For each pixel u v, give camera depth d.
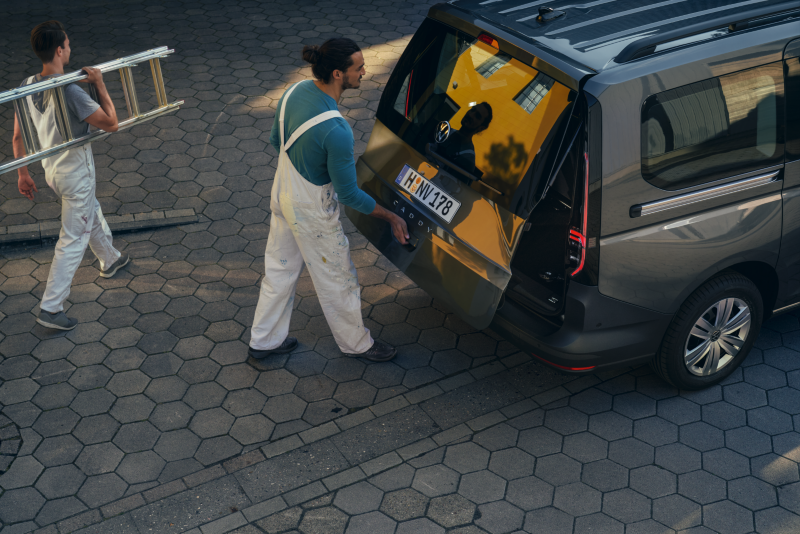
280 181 3.79
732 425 4.02
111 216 5.82
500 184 3.62
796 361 4.46
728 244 3.77
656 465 3.77
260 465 3.76
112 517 3.46
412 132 4.20
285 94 3.67
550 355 3.70
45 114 4.10
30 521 3.43
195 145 6.93
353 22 9.85
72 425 3.97
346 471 3.73
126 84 4.46
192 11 10.10
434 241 3.95
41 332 4.63
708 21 3.65
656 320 3.78
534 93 3.51
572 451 3.86
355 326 4.27
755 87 3.65
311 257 3.95
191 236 5.67
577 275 3.51
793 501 3.55
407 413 4.11
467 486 3.65
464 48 3.95
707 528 3.41
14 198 5.98
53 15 9.80
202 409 4.11
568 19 3.78
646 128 3.38
